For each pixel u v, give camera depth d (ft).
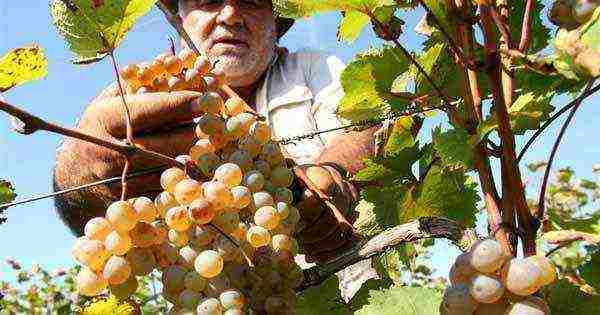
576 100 0.99
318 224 1.36
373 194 1.41
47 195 1.08
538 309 0.85
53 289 5.28
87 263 1.02
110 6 1.12
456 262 0.90
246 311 1.11
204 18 2.04
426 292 1.12
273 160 1.24
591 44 0.89
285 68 2.23
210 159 1.18
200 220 1.04
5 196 1.31
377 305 1.12
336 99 2.11
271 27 2.11
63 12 1.13
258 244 1.10
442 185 1.40
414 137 1.50
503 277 0.87
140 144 1.26
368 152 1.56
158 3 2.21
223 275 1.08
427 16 1.18
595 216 1.14
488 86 1.24
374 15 1.12
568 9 0.93
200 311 1.02
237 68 2.05
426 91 1.33
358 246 1.18
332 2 1.13
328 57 2.23
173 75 1.34
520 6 1.29
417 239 1.09
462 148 1.04
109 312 1.07
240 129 1.21
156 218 1.11
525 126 1.05
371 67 1.32
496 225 0.98
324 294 1.35
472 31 1.02
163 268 1.08
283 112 2.13
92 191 1.34
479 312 0.89
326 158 1.54
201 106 1.22
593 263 1.12
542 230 1.21
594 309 1.01
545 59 0.97
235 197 1.10
